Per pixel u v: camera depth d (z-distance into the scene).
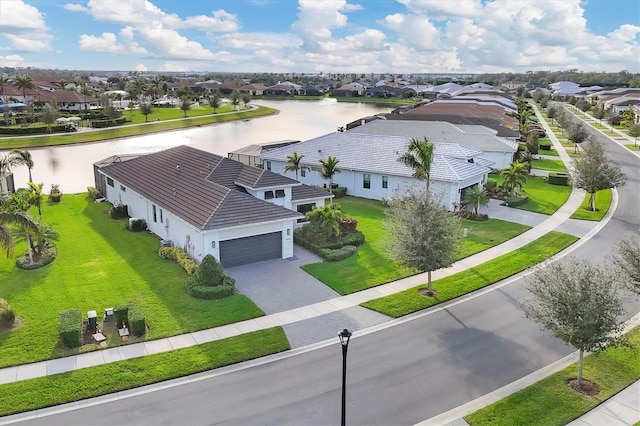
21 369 18.91
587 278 16.97
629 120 108.69
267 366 19.47
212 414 16.53
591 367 19.34
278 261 30.91
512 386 18.27
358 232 35.44
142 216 38.09
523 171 49.12
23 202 33.62
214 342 21.06
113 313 22.45
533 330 22.56
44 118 90.69
